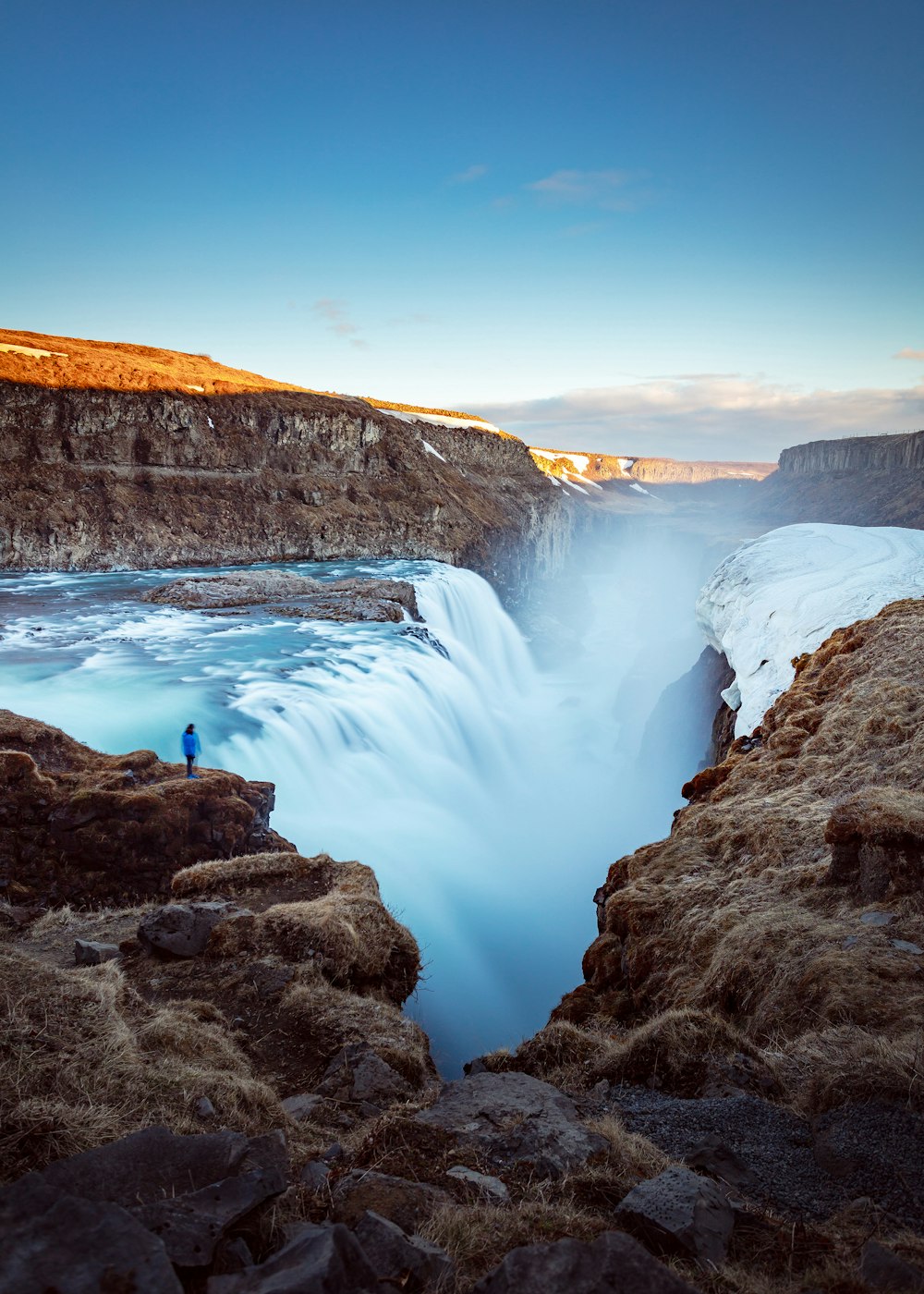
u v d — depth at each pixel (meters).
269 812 20.55
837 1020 7.82
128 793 18.03
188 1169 4.27
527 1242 4.20
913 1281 3.86
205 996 11.01
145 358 119.69
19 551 68.62
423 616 63.16
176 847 17.94
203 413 87.19
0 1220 3.32
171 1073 7.11
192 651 39.72
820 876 11.21
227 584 57.59
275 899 14.80
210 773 20.53
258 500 87.25
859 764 15.05
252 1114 7.05
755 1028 8.59
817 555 40.88
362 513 93.00
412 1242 3.84
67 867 17.22
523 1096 6.37
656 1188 4.53
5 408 73.75
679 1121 6.16
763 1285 3.89
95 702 29.61
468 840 30.86
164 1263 3.09
